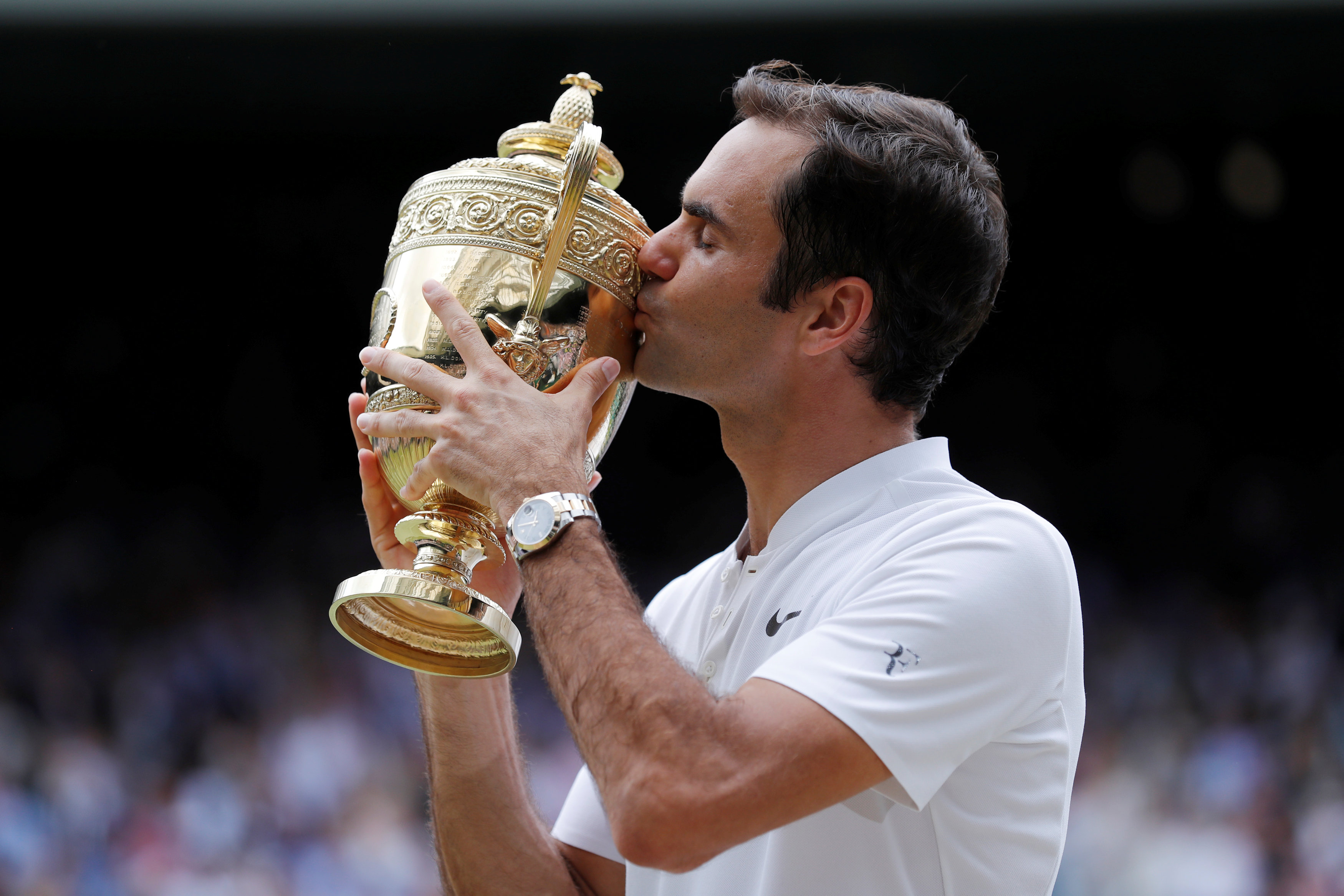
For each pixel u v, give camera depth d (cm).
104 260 3061
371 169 2802
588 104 332
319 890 1747
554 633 275
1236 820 1769
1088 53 1872
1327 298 3138
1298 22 1792
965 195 331
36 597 2645
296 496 3158
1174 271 3122
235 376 3164
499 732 371
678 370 323
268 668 2256
